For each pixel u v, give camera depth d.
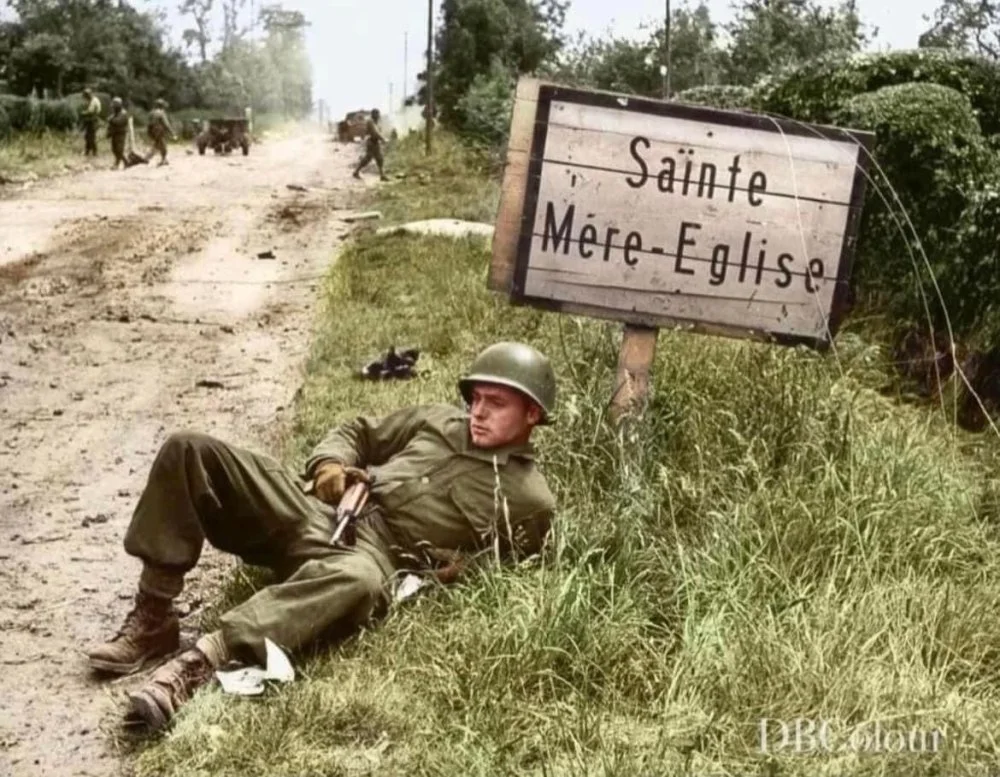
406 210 19.08
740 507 5.20
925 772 3.81
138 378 9.21
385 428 5.26
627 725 4.10
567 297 5.87
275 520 4.81
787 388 6.03
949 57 10.87
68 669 4.74
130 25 56.00
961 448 7.02
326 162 34.66
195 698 4.26
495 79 34.44
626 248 5.84
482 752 3.89
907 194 9.45
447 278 11.56
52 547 5.98
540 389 4.97
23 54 46.78
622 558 4.89
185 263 14.37
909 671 4.32
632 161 5.82
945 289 8.27
